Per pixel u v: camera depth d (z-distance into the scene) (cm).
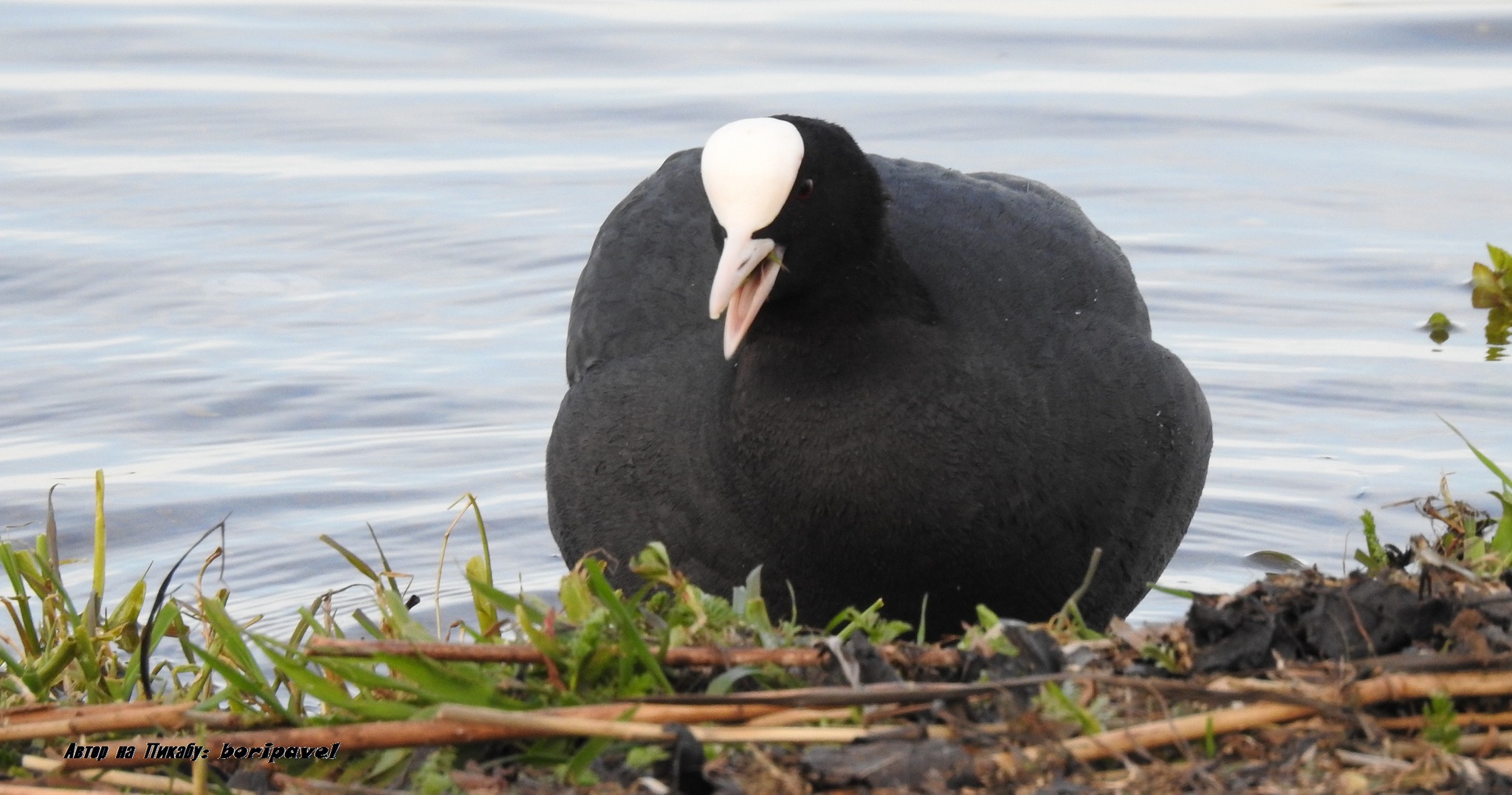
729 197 834
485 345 1402
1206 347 1377
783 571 892
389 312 1448
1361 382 1311
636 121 1770
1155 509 931
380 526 1170
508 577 1116
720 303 809
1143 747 636
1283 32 1989
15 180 1644
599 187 1641
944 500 866
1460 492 1159
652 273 1018
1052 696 659
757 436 876
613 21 2020
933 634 909
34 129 1753
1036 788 620
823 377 866
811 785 629
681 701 661
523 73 1894
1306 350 1364
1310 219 1565
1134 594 957
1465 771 616
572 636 714
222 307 1448
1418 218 1559
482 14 2044
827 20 2034
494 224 1573
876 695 652
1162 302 1443
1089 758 637
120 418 1297
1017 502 877
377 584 889
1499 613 701
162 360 1368
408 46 1967
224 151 1712
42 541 912
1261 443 1245
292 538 1153
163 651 1004
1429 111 1770
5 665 880
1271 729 647
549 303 1462
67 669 845
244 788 698
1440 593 720
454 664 695
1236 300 1441
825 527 872
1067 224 1016
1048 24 2022
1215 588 1085
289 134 1750
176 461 1248
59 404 1310
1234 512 1167
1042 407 891
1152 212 1583
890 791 623
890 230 888
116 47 1952
